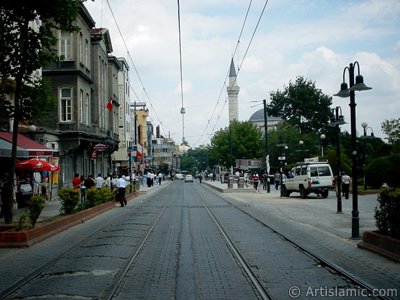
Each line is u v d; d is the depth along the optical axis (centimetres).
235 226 1891
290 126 7762
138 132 10525
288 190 3891
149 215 2425
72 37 4153
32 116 1633
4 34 1515
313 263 1102
